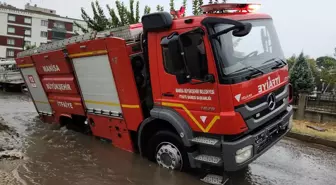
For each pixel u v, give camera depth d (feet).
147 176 17.89
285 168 20.51
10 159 19.98
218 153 16.34
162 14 16.74
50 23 242.58
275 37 19.22
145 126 19.42
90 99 23.57
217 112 15.47
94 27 54.44
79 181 17.29
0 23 226.99
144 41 18.85
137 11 51.90
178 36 15.47
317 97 37.78
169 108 17.69
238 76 15.34
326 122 34.32
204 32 15.34
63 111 27.91
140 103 19.44
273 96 17.38
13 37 232.12
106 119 22.57
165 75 17.56
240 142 15.29
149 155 19.83
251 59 16.61
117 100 20.95
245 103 15.52
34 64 29.50
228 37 15.81
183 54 15.51
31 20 236.22
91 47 21.52
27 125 31.73
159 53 17.65
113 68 20.30
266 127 17.08
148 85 19.07
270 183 17.87
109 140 23.62
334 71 72.84
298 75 41.34
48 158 21.13
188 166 17.85
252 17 17.60
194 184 16.88
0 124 28.53
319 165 21.42
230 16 16.60
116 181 17.31
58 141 25.40
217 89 15.25
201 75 15.67
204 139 16.37
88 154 21.89
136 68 19.42
